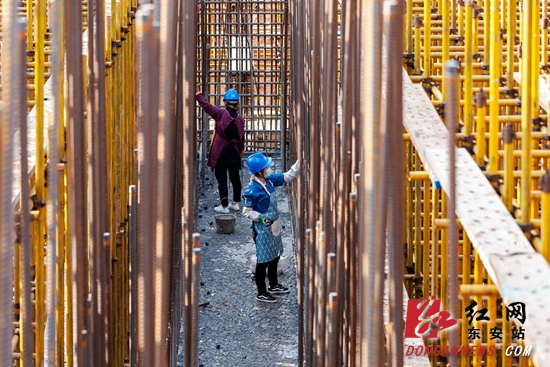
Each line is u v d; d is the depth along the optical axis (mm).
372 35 5090
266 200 17109
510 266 6500
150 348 6082
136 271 11094
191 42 8938
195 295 8617
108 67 11805
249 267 19375
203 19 24219
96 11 8430
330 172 9102
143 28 5449
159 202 6020
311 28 12383
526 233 7410
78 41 7234
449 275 5672
